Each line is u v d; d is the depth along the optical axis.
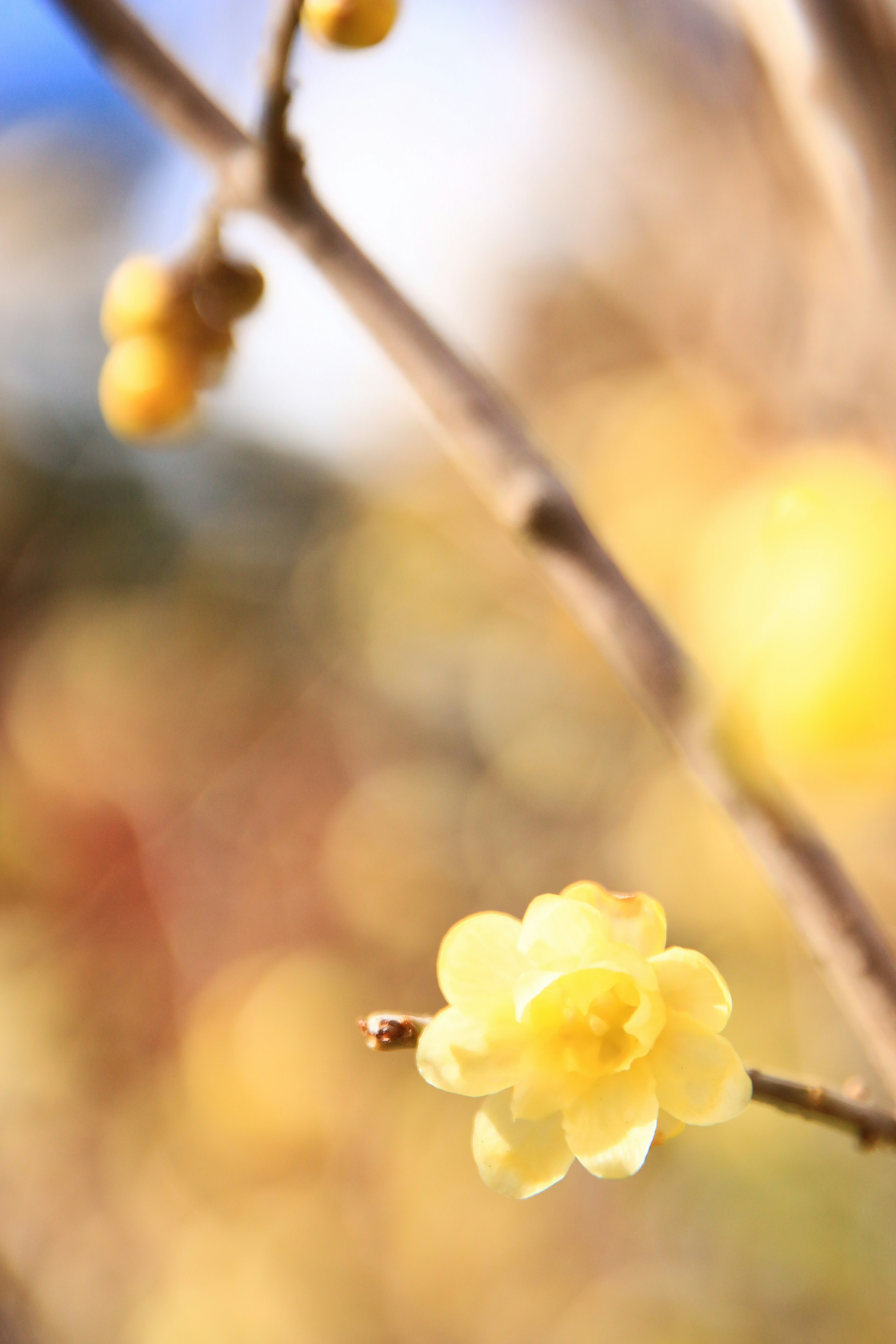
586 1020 0.30
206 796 1.18
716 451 0.66
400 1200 0.93
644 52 0.51
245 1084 0.95
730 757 0.30
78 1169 0.90
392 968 1.07
